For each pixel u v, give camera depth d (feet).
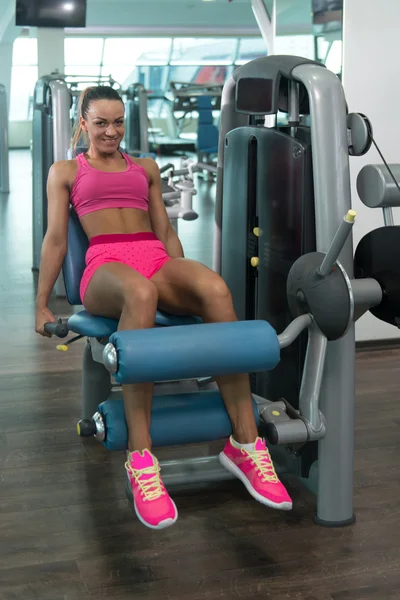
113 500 7.31
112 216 7.16
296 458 7.18
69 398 9.83
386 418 9.25
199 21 47.21
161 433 6.17
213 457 7.40
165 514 5.79
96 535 6.70
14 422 9.07
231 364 5.73
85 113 7.11
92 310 6.86
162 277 6.85
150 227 7.51
